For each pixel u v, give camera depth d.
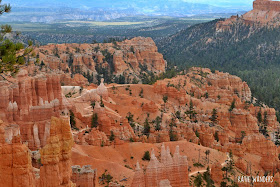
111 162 102.25
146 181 80.69
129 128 139.38
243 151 146.50
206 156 128.50
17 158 42.72
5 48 52.50
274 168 140.00
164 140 137.88
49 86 126.94
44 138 112.00
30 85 118.50
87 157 102.06
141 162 114.31
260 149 149.12
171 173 81.81
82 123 143.38
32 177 45.19
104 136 123.19
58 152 46.38
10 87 111.56
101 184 94.38
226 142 160.25
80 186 78.12
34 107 113.81
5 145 43.25
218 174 116.06
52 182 45.88
